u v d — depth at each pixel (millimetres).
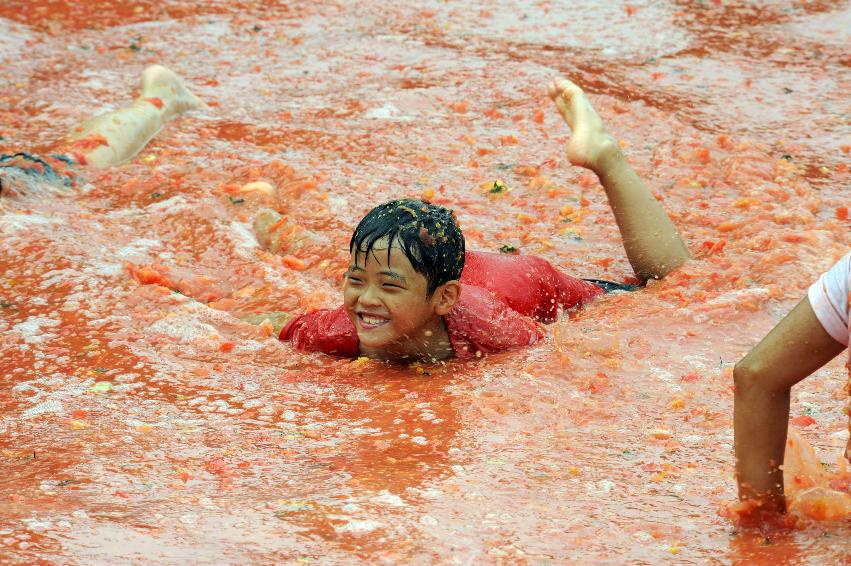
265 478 13250
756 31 39938
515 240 23641
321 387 16609
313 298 20203
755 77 35250
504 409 15359
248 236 23141
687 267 21031
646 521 11938
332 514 12102
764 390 11156
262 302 20328
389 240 16531
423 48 37562
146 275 20516
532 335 17891
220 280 21406
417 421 15039
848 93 33969
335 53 37062
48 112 30953
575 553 11242
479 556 11180
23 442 14523
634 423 14867
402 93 32969
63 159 26375
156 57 36531
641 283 21484
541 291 19297
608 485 12875
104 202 24844
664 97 33438
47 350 17812
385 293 16672
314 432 14789
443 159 28266
